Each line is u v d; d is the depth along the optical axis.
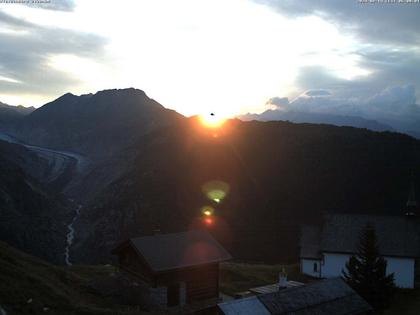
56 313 29.48
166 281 37.12
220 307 27.84
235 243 100.81
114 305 36.38
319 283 33.41
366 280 42.25
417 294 48.25
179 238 40.59
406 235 53.06
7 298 29.41
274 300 29.83
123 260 41.09
